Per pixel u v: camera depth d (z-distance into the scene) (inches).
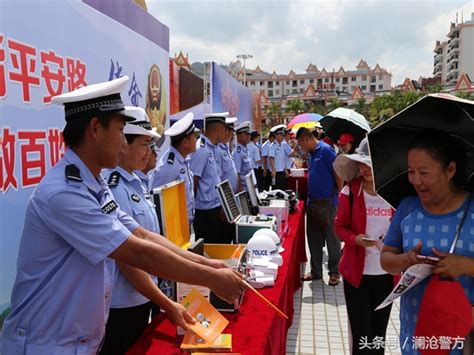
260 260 97.7
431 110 54.5
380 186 66.4
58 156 92.0
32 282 54.4
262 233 113.4
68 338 55.0
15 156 78.5
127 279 71.9
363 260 93.9
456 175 56.1
